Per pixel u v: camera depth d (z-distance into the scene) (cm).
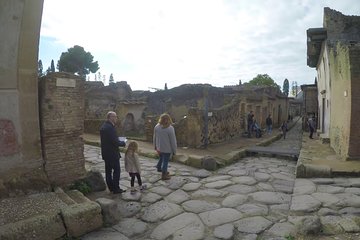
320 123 2020
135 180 757
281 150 1216
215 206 588
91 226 482
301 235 444
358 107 896
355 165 830
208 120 1363
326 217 506
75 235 462
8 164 545
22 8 526
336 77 1189
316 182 732
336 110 1177
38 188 569
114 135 634
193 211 564
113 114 646
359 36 1493
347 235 437
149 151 1106
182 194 660
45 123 590
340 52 1078
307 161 905
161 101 2423
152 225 512
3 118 538
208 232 478
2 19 508
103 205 508
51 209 476
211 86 2212
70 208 477
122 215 546
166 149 766
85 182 656
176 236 467
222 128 1550
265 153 1205
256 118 2308
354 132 905
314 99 2647
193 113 1275
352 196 612
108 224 505
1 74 529
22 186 552
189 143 1290
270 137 1912
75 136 641
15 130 554
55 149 605
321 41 1662
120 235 474
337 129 1136
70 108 630
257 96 2291
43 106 588
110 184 646
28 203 504
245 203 601
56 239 443
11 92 546
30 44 556
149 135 1431
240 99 1861
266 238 448
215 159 952
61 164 616
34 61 570
